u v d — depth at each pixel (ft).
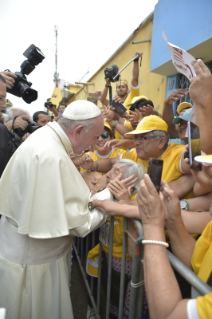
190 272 2.48
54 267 4.32
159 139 5.61
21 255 4.07
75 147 4.42
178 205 3.35
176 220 3.35
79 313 6.68
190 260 3.26
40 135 4.17
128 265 4.77
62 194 3.81
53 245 4.24
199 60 3.47
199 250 2.99
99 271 5.53
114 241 4.99
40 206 3.72
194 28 9.43
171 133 8.05
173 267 2.68
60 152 4.07
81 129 4.18
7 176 4.17
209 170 2.76
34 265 4.09
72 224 4.07
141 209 2.85
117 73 11.05
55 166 3.84
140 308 3.69
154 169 2.81
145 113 7.55
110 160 7.64
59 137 4.24
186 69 3.93
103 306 6.64
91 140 4.39
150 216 2.75
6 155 5.77
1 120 7.42
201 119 3.53
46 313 4.31
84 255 9.05
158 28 12.28
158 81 14.80
